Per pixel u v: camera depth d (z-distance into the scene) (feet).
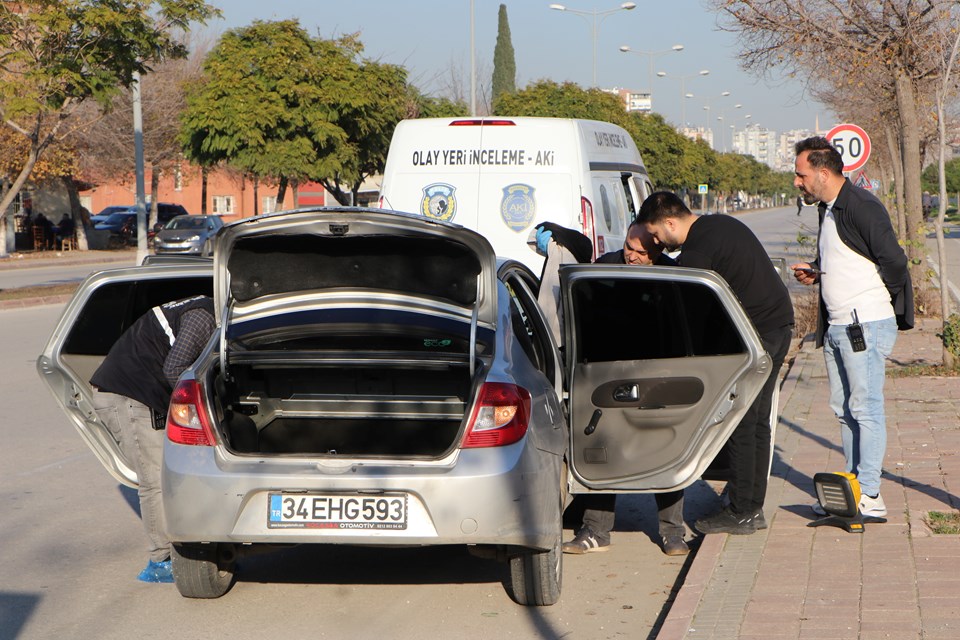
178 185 244.22
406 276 17.29
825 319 20.49
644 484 18.28
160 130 156.25
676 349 18.42
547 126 35.04
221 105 104.32
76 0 68.13
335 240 16.58
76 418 19.49
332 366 16.97
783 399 34.86
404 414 18.43
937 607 15.51
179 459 16.21
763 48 55.06
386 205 35.83
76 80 68.69
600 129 37.91
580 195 34.68
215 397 16.63
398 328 18.03
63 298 81.97
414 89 135.03
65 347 19.45
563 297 18.20
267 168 103.65
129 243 176.04
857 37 53.98
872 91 69.67
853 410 20.06
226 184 252.21
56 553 20.77
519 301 19.29
